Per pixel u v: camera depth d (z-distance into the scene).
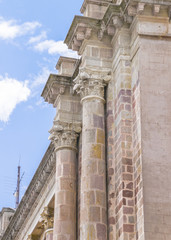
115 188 34.00
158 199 31.22
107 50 37.06
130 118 34.25
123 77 35.12
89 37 36.94
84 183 34.56
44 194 49.44
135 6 34.72
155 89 33.56
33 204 52.19
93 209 33.88
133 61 35.06
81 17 36.59
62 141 40.03
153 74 33.88
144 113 32.97
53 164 46.84
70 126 40.06
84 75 36.16
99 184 34.44
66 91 41.06
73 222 38.44
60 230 38.00
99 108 36.06
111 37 37.06
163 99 33.41
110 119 35.59
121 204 32.56
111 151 34.94
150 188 31.41
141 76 33.75
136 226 31.78
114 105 35.75
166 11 34.91
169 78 33.91
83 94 36.59
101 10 38.66
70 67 42.44
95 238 33.34
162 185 31.53
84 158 35.19
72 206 38.72
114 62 36.44
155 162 31.95
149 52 34.28
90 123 35.69
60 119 40.34
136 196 32.25
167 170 31.88
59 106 40.69
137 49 34.56
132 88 34.78
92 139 35.34
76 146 40.09
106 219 33.91
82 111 37.62
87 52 36.81
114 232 33.22
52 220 47.62
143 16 34.81
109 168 34.62
